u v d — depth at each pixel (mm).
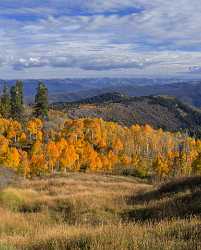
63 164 83438
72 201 21375
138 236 8422
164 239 8148
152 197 22688
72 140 106250
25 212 20156
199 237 8133
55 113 178375
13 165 72500
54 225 15602
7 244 8984
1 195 21891
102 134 130000
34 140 110500
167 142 152500
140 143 142375
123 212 18484
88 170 90125
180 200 17125
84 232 9969
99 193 26297
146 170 94562
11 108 116875
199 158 85125
